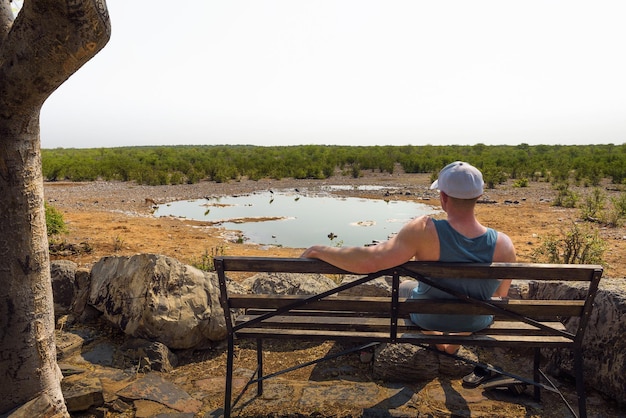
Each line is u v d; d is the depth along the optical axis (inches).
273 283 195.3
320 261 110.2
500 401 132.3
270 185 1007.0
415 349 146.1
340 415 123.7
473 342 114.3
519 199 730.8
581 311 110.2
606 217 531.8
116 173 1155.9
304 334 119.0
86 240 405.7
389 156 1686.8
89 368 147.3
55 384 120.7
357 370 152.0
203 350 166.7
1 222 108.3
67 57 95.7
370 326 120.7
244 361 158.9
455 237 108.3
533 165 1201.4
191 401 132.0
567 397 134.7
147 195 822.5
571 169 1219.2
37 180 114.1
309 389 137.6
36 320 114.9
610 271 308.0
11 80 99.0
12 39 96.6
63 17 90.2
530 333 117.0
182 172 1257.4
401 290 136.6
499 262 111.7
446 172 111.3
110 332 170.4
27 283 112.7
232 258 111.9
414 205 721.0
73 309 181.3
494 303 110.8
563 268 104.2
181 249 393.7
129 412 126.6
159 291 162.6
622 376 126.9
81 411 125.9
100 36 95.3
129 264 171.8
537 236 445.4
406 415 122.3
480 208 641.6
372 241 460.4
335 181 1088.2
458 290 112.3
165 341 158.2
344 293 189.5
